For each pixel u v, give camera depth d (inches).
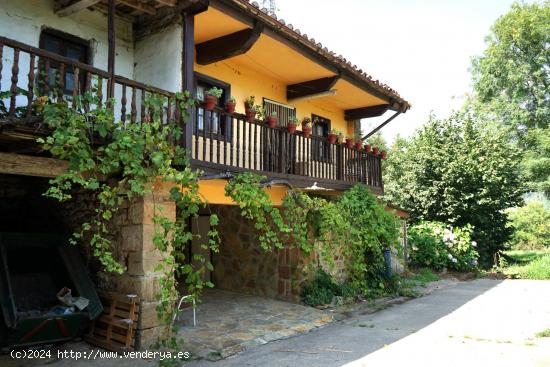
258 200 245.3
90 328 225.9
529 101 990.4
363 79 377.4
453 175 609.9
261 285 352.2
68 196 179.2
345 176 370.6
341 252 382.3
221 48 284.8
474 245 586.2
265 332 251.3
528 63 965.2
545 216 1007.6
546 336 244.2
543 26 925.2
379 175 425.7
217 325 265.6
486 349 219.3
